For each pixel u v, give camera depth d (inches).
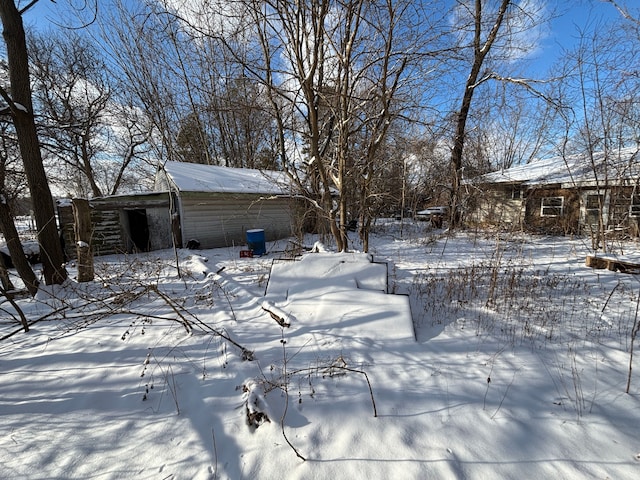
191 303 194.9
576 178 459.8
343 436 80.0
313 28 167.6
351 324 139.2
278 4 170.6
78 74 673.6
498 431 79.7
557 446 74.4
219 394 99.3
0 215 203.3
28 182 214.5
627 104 299.3
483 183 560.7
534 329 141.1
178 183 425.4
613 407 87.7
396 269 275.9
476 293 193.0
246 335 140.4
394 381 103.1
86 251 239.3
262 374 107.6
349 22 171.5
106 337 146.7
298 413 89.1
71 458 77.7
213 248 457.7
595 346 123.8
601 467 68.1
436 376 105.7
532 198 573.3
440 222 667.4
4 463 76.5
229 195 454.6
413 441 77.4
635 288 199.8
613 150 357.4
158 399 100.1
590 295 188.4
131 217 443.5
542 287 202.5
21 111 202.2
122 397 101.3
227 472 71.3
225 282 234.7
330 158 242.8
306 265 178.4
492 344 127.8
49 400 100.6
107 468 74.4
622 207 386.6
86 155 711.7
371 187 280.4
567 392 95.3
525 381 101.6
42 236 218.1
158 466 74.2
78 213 237.0
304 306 154.9
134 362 122.2
